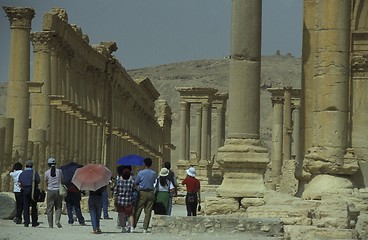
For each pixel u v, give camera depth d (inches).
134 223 1547.7
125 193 1545.3
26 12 2348.7
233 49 1653.5
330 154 1617.9
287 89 3941.9
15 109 2348.7
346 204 1418.6
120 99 3988.7
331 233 1337.4
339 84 1625.2
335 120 1624.0
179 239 1349.7
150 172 1544.0
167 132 6058.1
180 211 2477.9
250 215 1502.2
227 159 1637.6
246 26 1648.6
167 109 5935.0
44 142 2516.0
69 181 1765.5
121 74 3897.6
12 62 2356.1
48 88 2667.3
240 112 1644.9
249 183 1630.2
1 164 2100.1
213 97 4832.7
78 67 3078.2
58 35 2709.2
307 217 1435.8
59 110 2765.7
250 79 1646.2
